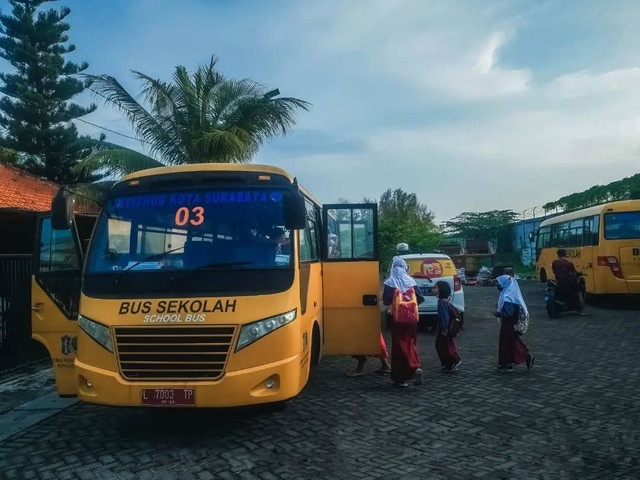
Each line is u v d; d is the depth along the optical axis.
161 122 17.08
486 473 4.55
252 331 5.12
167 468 4.79
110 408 6.76
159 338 5.14
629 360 8.68
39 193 15.25
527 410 6.26
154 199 5.91
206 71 17.86
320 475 4.57
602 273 15.59
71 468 4.86
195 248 5.61
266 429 5.77
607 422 5.75
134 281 5.44
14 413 6.63
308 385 7.62
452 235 49.22
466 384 7.54
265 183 5.95
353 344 7.57
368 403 6.69
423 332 12.71
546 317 14.66
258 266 5.44
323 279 7.65
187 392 5.02
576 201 36.44
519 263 41.41
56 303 6.14
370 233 7.69
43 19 25.59
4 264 9.02
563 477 4.44
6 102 25.19
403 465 4.75
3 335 8.91
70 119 25.92
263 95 17.50
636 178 31.67
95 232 5.88
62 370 6.09
